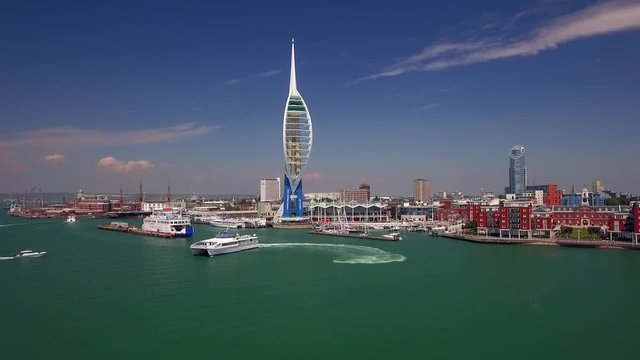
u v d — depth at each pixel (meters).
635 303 112.88
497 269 158.38
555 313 105.44
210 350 84.06
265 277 145.38
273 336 90.94
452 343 87.56
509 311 106.94
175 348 84.81
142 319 101.12
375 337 90.50
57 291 125.88
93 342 87.69
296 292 124.94
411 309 108.56
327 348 85.06
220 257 190.62
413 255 195.12
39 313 105.19
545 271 154.12
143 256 193.12
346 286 132.00
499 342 88.06
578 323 98.62
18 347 85.19
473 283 135.50
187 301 115.62
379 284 134.62
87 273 152.38
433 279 141.50
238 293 124.00
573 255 191.75
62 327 95.69
